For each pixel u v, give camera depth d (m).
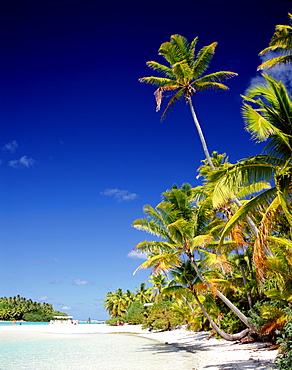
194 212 22.78
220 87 20.41
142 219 22.75
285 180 11.01
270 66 16.12
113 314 94.25
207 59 20.48
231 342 23.17
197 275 22.98
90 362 19.23
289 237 15.32
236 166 11.83
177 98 20.88
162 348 25.44
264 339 19.62
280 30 15.96
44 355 23.59
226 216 21.84
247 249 23.47
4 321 108.06
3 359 21.59
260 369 12.73
